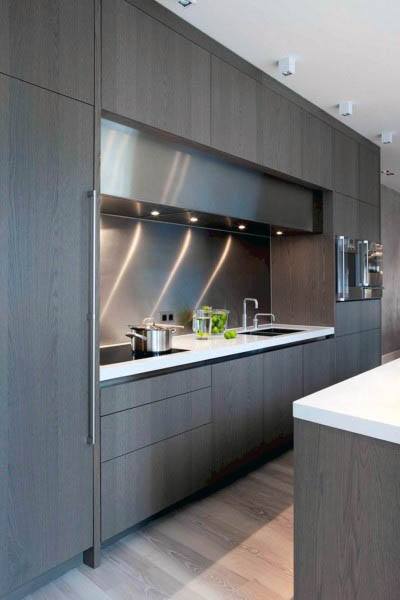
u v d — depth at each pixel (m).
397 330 7.58
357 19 2.48
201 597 1.82
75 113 1.94
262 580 1.92
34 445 1.80
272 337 3.35
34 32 1.79
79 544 1.97
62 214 1.89
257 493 2.75
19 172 1.75
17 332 1.75
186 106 2.51
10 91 1.72
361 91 3.40
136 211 2.78
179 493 2.46
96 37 2.04
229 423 2.82
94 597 1.82
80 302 1.96
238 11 2.41
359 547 1.36
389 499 1.29
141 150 2.41
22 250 1.76
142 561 2.06
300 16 2.46
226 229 3.76
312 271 4.09
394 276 7.45
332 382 3.97
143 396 2.26
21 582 1.77
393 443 1.28
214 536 2.27
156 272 3.20
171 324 3.31
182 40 2.49
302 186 3.78
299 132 3.47
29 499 1.79
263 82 3.10
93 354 1.99
